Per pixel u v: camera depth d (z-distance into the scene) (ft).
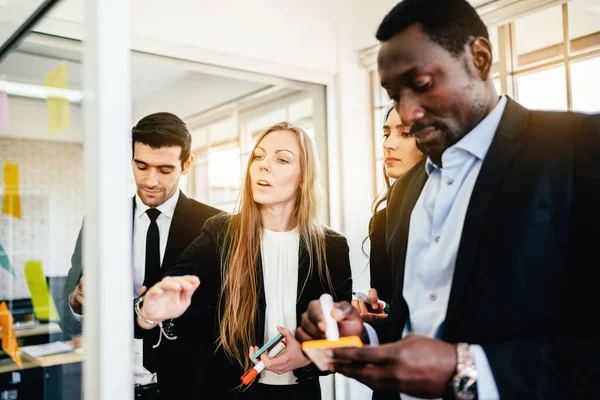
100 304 1.64
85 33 1.75
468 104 2.08
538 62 4.89
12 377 3.09
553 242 1.89
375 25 6.40
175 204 4.87
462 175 2.25
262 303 4.41
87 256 1.73
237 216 4.71
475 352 1.76
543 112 2.18
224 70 5.58
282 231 4.65
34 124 2.81
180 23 5.24
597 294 1.81
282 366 4.00
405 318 2.50
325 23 6.42
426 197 2.53
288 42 6.06
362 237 6.66
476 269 2.00
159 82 5.09
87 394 1.73
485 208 2.03
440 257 2.27
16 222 3.02
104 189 1.65
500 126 2.12
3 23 3.21
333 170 6.57
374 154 6.80
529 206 1.94
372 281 4.92
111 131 1.66
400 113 2.20
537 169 1.98
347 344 2.02
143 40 5.03
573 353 1.73
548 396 1.68
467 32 2.03
